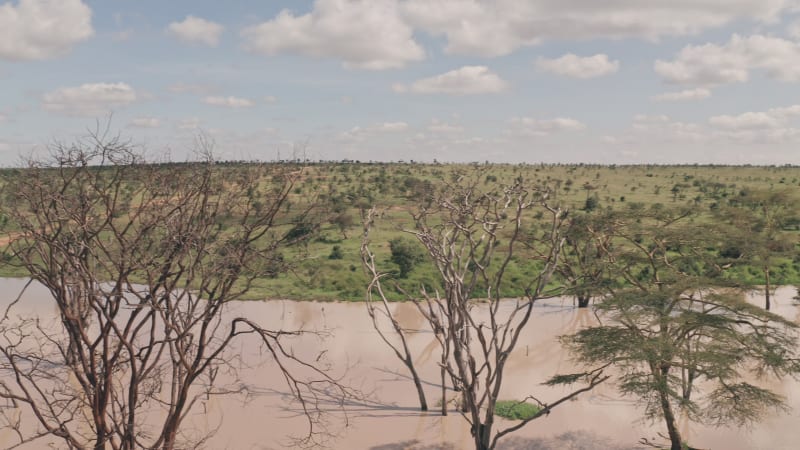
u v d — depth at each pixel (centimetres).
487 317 4159
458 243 5381
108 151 1350
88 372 1408
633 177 16425
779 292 4938
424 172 14338
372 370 3020
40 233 1412
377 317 4078
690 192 12088
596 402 2594
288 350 3312
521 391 2744
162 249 1423
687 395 2108
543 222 7212
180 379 1534
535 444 2159
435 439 2214
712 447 2144
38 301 4466
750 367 2948
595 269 3378
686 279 2181
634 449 2116
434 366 3100
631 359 1783
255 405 2517
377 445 2155
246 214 1523
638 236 3394
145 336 3247
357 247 6019
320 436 2220
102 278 1580
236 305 4300
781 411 2453
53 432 1384
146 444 2075
